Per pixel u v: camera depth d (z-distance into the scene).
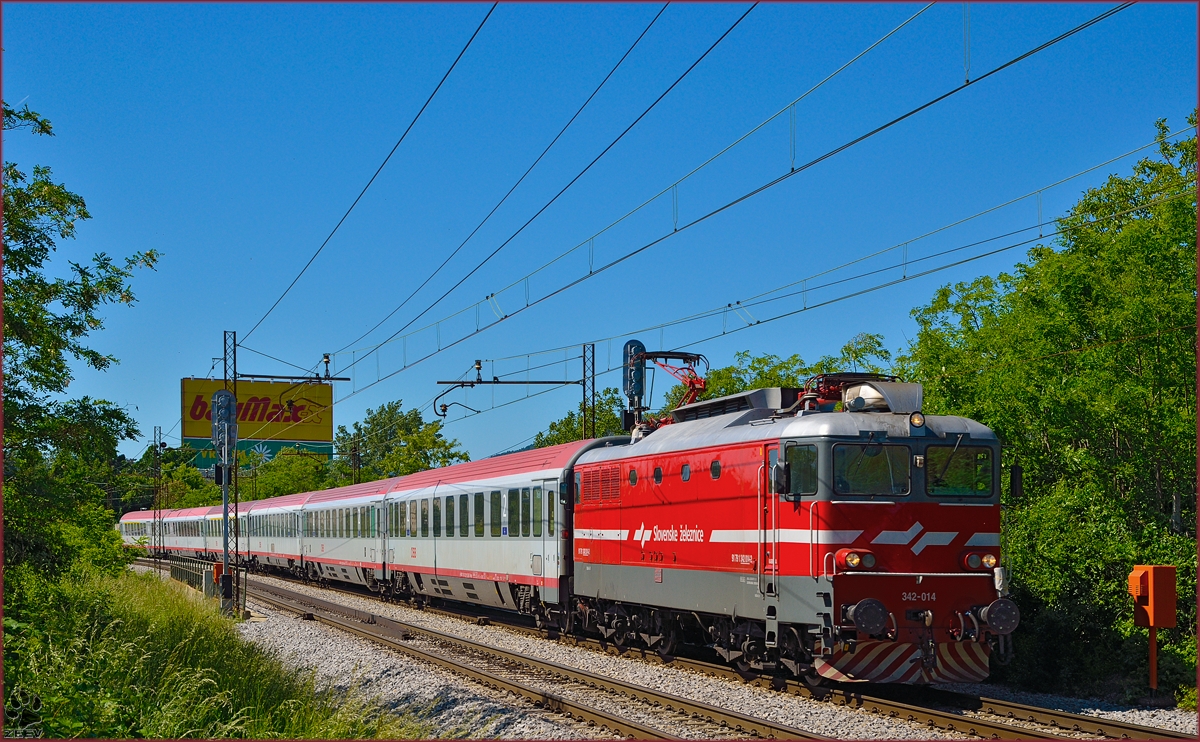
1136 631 13.89
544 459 20.80
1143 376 16.73
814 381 14.52
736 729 11.07
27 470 14.62
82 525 26.20
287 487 66.88
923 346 22.16
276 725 10.62
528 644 19.42
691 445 15.36
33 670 10.60
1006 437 17.64
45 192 14.31
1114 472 16.95
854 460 12.89
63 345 14.80
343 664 16.69
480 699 12.93
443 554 25.70
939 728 11.05
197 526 55.91
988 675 12.95
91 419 15.02
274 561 43.81
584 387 31.06
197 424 54.25
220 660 13.26
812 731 11.01
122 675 11.53
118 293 15.34
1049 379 17.41
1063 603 14.69
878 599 12.54
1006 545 15.48
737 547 14.05
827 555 12.60
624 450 17.69
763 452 13.58
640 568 16.70
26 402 14.62
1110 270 17.94
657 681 14.52
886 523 12.78
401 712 12.23
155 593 23.88
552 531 19.91
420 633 20.42
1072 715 11.14
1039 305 19.12
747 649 14.10
